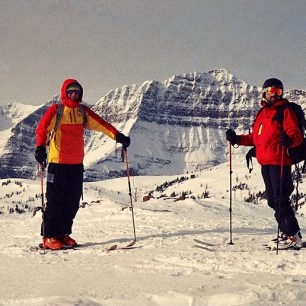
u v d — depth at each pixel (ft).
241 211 52.13
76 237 24.61
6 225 40.63
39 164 21.50
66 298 9.90
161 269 13.88
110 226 29.76
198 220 32.48
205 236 21.45
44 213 21.27
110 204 53.52
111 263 15.53
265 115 17.66
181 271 13.29
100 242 22.09
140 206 49.14
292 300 8.87
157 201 56.39
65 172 21.40
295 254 14.80
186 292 9.68
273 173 17.29
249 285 10.28
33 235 27.68
